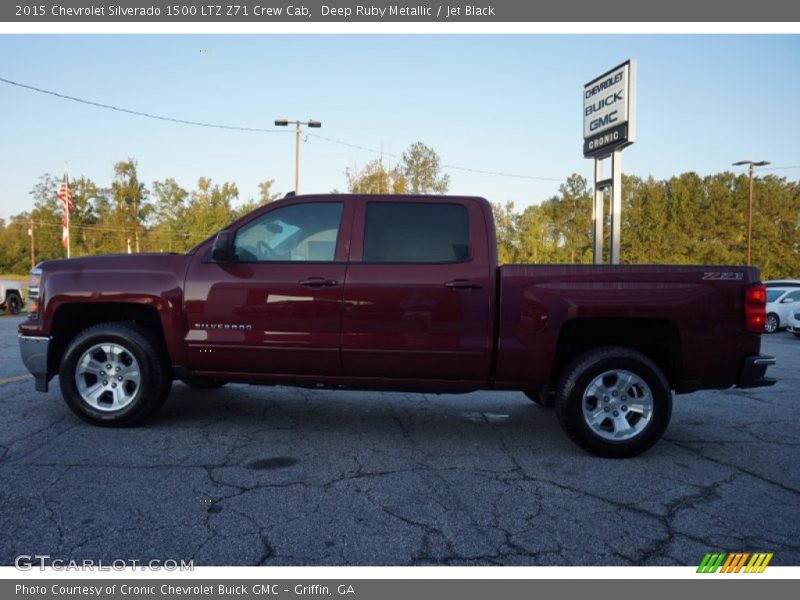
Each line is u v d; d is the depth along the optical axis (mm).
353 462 4477
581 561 3051
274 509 3576
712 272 4707
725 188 60594
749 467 4547
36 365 5289
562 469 4434
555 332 4707
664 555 3123
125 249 77438
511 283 4762
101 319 5559
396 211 5051
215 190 75125
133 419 5168
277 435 5145
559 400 4758
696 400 7148
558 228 66000
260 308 4973
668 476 4312
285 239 5133
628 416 4801
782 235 60156
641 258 59781
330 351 4906
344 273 4914
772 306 19688
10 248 79812
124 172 77375
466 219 4996
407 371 4895
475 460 4602
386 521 3449
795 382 8555
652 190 60969
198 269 5105
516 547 3178
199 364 5109
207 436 5047
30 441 4785
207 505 3611
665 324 4816
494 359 4836
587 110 15375
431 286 4816
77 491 3777
